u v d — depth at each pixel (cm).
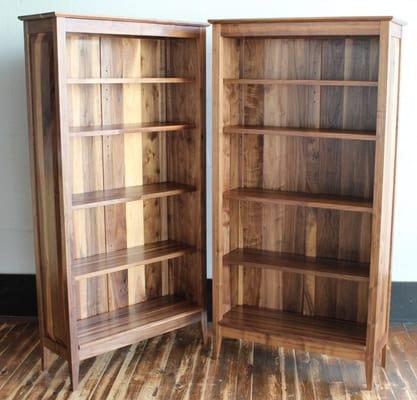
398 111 307
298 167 334
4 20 360
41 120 296
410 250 366
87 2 359
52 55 282
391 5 343
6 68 364
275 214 345
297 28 293
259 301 357
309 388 301
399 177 358
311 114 327
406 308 373
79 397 294
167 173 357
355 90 316
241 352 339
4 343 352
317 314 346
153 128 315
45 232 308
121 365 325
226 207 336
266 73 332
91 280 338
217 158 321
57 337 311
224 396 293
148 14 359
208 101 365
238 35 306
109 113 329
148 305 354
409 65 346
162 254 337
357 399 291
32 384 306
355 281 334
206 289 354
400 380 309
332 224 333
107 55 324
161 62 343
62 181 287
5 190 377
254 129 315
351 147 322
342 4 347
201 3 356
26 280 384
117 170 338
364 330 325
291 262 329
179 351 341
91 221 334
